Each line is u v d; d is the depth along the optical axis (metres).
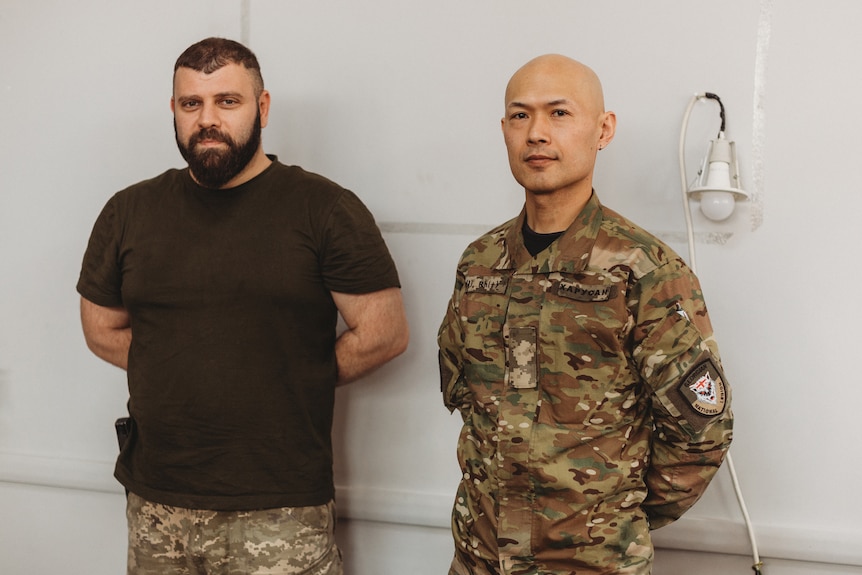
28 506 2.29
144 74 2.12
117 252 1.75
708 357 1.26
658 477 1.34
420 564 1.98
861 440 1.69
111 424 2.20
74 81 2.17
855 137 1.67
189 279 1.64
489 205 1.90
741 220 1.74
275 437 1.64
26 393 2.26
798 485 1.73
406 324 1.76
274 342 1.63
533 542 1.32
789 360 1.73
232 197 1.67
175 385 1.64
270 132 2.04
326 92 2.00
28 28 2.20
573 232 1.34
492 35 1.87
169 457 1.66
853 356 1.69
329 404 1.74
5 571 2.33
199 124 1.61
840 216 1.69
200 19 2.08
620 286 1.28
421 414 1.97
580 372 1.30
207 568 1.66
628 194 1.80
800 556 1.71
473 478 1.40
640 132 1.79
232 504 1.62
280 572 1.64
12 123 2.23
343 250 1.63
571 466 1.29
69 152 2.19
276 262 1.62
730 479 1.76
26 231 2.23
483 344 1.39
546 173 1.31
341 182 2.00
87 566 2.25
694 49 1.75
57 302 2.22
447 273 1.94
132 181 2.14
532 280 1.35
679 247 1.78
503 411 1.34
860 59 1.66
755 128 1.72
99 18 2.14
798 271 1.71
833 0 1.67
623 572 1.30
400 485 1.99
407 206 1.96
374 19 1.95
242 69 1.64
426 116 1.93
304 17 2.00
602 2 1.79
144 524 1.70
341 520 2.04
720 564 1.77
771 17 1.70
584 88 1.32
